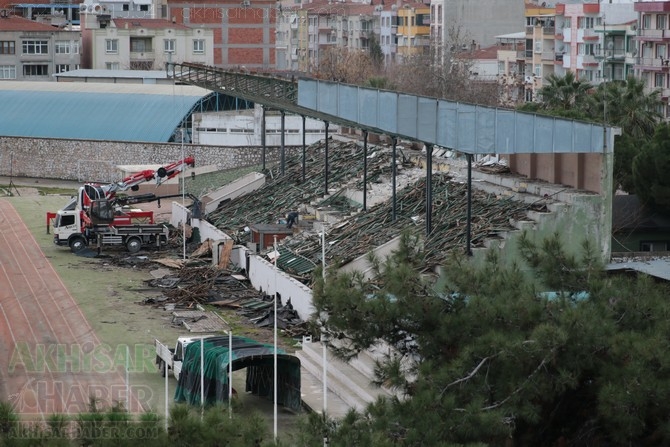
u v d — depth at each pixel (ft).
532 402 269.03
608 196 453.17
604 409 260.21
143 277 541.75
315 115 565.53
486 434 253.03
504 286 289.74
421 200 525.34
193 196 643.45
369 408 255.91
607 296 285.02
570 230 450.30
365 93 500.33
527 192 479.41
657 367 263.29
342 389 366.43
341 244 504.02
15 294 505.25
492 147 442.91
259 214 603.67
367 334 284.61
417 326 283.79
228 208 631.56
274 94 618.44
